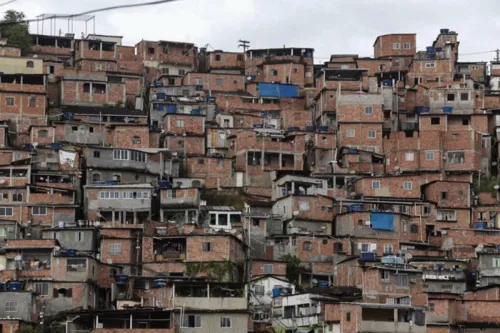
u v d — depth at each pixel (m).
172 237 138.38
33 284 127.06
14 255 132.12
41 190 155.38
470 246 154.50
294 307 128.00
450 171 177.88
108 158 167.00
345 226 156.75
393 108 195.25
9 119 181.88
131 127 178.38
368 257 140.88
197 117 185.12
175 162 173.38
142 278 131.50
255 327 126.69
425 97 199.75
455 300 128.50
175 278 128.88
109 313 115.62
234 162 176.00
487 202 170.38
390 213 157.12
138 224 149.88
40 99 183.88
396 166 179.25
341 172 176.38
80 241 142.88
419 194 168.50
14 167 157.38
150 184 158.75
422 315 118.56
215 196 169.62
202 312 116.31
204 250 136.25
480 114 182.88
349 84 198.75
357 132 183.12
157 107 194.25
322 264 148.75
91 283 129.12
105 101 196.12
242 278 140.25
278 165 176.88
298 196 158.62
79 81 195.25
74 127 176.75
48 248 132.62
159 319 115.81
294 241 150.38
